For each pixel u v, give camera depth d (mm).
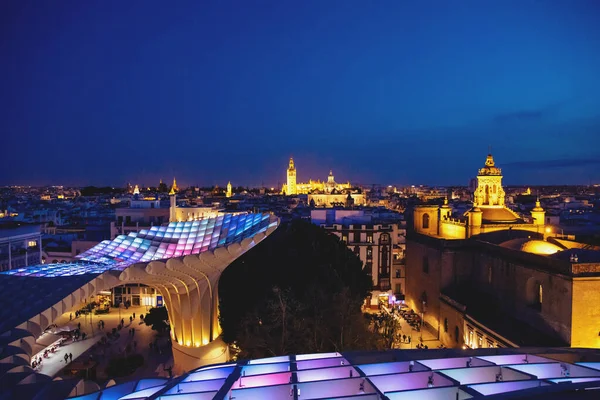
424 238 71750
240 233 53750
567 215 122812
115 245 56969
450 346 59969
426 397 17266
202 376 21422
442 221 78125
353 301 46719
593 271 43094
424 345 61031
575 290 42531
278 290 44188
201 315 52031
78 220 148750
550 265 46594
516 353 22875
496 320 52344
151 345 59281
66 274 39938
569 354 22781
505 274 55344
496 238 63438
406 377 19328
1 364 22406
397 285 83562
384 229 82062
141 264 42188
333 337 43406
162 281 47500
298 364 22203
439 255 65312
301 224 60938
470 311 55812
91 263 48656
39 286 35781
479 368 20125
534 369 20188
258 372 21406
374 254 81438
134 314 71625
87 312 74312
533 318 49188
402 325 70062
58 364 52719
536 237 61906
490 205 72688
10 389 19672
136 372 51438
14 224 80000
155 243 58031
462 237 69062
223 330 52906
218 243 53812
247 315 45844
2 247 75438
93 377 49281
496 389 17578
